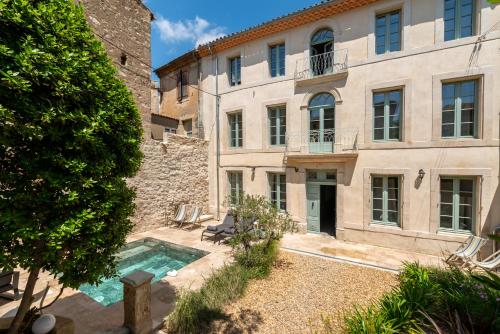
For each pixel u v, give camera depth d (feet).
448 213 25.75
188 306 14.79
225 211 41.06
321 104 32.14
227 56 39.81
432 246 25.75
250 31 35.01
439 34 25.07
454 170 24.75
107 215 10.62
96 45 10.57
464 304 12.66
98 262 10.71
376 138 29.01
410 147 26.55
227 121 40.63
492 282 9.58
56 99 8.52
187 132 47.29
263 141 36.45
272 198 36.81
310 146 32.55
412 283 15.64
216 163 42.09
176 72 48.37
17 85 7.18
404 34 26.48
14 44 7.64
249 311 15.62
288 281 19.77
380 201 28.99
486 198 23.63
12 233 7.79
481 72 23.48
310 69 32.22
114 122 10.32
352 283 19.43
